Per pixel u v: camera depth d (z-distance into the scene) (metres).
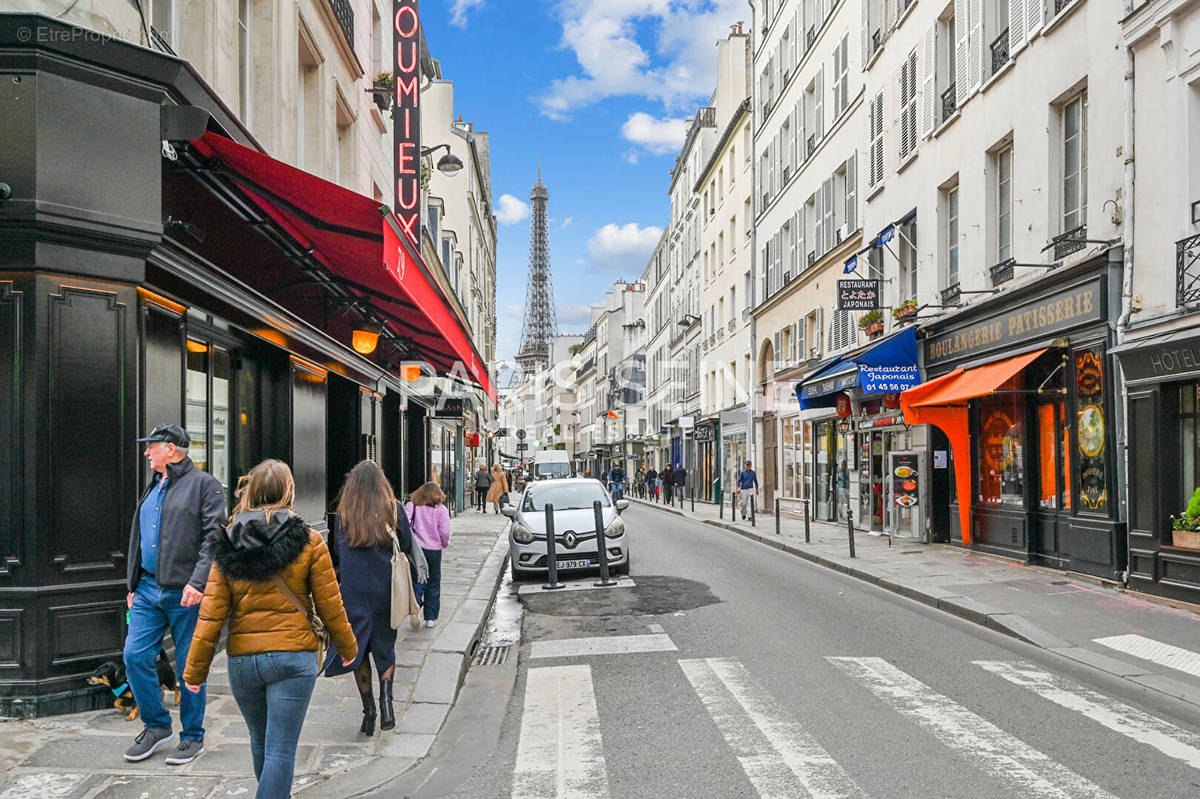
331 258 9.79
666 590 11.73
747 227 33.84
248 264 8.80
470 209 35.88
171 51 7.70
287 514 3.99
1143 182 10.37
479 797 4.68
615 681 7.07
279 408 9.73
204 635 3.80
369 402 14.70
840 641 8.40
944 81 16.42
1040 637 8.33
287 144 10.36
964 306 14.87
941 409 14.88
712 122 43.78
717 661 7.61
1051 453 12.75
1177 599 9.53
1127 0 10.68
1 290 5.64
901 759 5.05
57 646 5.72
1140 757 5.07
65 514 5.77
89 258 5.88
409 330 14.69
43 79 5.64
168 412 6.72
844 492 22.02
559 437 111.12
